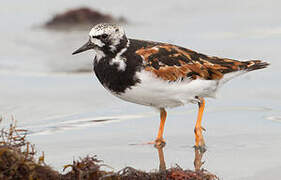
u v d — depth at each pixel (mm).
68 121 13141
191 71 11359
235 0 30641
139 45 11344
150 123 12906
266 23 24625
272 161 9891
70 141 11398
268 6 28594
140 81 10984
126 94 11328
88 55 20750
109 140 11516
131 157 10328
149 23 26297
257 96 14961
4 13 29469
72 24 26844
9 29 25812
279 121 12664
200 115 11664
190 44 21422
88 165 8195
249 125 12398
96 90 16250
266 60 18641
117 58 11086
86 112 13984
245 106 14078
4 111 14078
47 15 28391
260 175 9156
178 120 13070
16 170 7699
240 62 12250
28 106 14578
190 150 10797
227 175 9188
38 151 10602
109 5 30938
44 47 22156
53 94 15781
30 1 32125
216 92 12148
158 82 11070
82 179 7926
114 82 11203
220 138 11516
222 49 20375
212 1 30594
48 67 19078
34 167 7840
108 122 13039
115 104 14750
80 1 31891
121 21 26938
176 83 11242
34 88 16500
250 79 16828
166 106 11641
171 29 24578
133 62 10984
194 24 25469
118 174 8188
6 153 7812
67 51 21344
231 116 13195
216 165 9766
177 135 11906
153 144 11242
